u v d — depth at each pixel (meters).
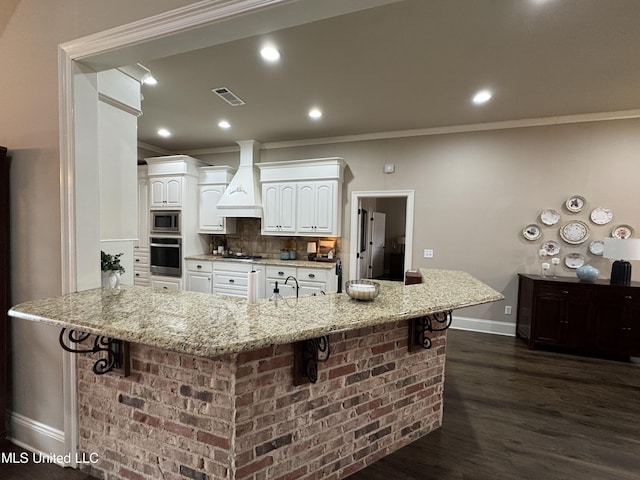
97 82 1.93
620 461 1.91
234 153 5.73
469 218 4.36
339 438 1.70
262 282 4.91
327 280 4.52
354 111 3.80
